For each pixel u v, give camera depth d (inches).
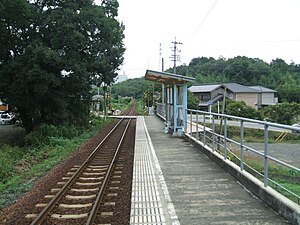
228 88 2546.8
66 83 991.0
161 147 554.6
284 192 307.1
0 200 324.2
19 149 778.2
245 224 208.5
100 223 235.5
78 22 960.3
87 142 759.7
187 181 321.4
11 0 840.9
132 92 5423.2
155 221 218.7
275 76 3262.8
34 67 863.7
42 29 976.9
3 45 947.3
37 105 989.8
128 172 395.5
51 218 249.8
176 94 713.0
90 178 383.2
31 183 396.2
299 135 836.0
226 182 315.3
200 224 210.8
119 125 1235.9
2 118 1740.9
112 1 1198.3
